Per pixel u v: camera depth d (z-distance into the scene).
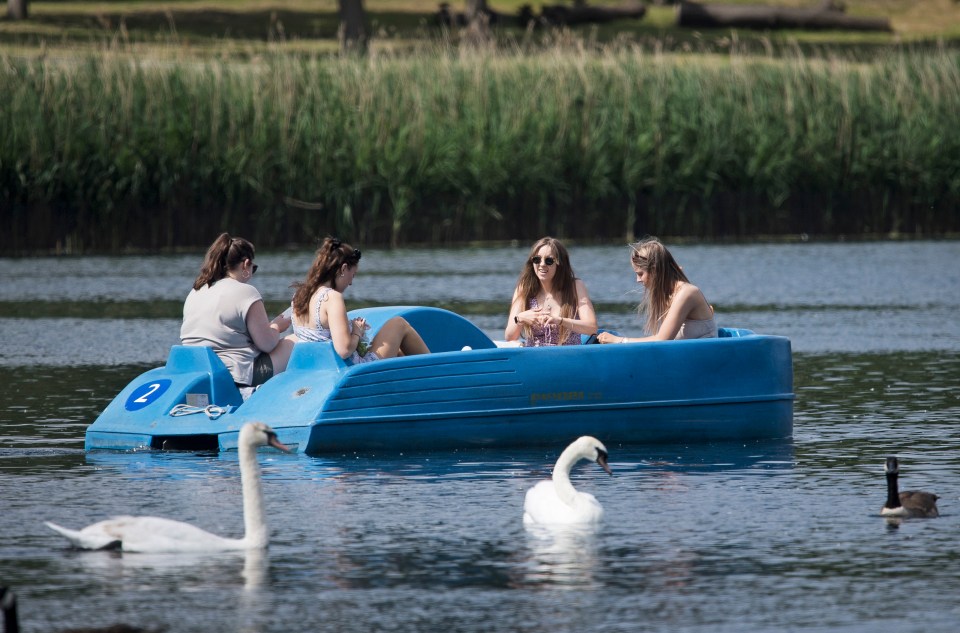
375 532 23.97
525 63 84.75
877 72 88.88
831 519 24.83
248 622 19.34
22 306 57.09
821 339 48.44
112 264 71.75
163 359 44.34
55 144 75.75
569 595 20.48
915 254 76.00
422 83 82.88
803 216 87.00
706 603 20.11
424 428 31.00
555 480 24.84
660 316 34.53
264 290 60.66
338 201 79.88
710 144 84.62
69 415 35.41
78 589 20.78
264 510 23.17
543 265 34.81
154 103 77.69
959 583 21.03
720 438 32.66
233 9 166.25
